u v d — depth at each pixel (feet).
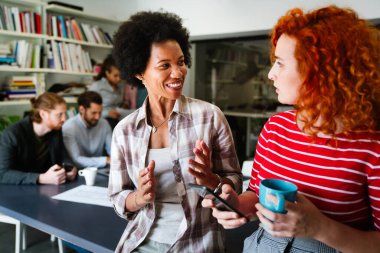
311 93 2.31
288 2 11.66
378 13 10.15
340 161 2.38
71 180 6.38
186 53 3.65
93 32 13.74
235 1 12.98
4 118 11.22
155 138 3.58
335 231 2.17
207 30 13.93
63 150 7.69
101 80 12.76
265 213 2.14
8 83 11.20
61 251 7.14
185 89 15.56
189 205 3.39
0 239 8.40
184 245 3.35
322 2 10.93
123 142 3.61
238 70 18.44
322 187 2.45
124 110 12.99
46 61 11.88
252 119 16.70
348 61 2.22
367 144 2.29
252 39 12.90
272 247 2.64
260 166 3.00
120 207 3.50
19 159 6.65
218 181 3.22
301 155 2.58
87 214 4.63
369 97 2.22
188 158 3.46
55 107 6.68
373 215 2.33
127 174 3.72
